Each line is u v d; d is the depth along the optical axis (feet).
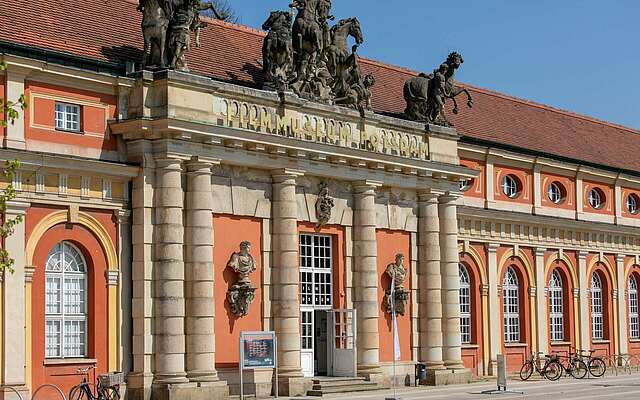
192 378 120.78
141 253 120.06
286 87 136.26
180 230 121.49
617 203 208.23
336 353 142.82
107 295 118.93
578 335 196.13
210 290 122.93
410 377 152.25
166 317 119.65
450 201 158.51
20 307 110.32
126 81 120.78
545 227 189.78
